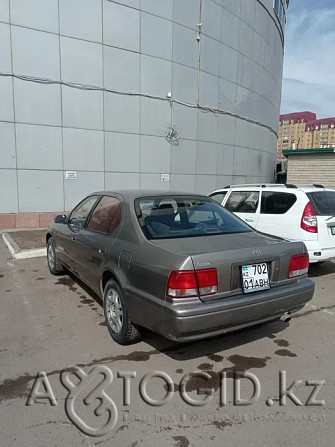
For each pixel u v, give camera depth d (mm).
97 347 3414
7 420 2389
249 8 14406
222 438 2252
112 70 10766
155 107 11719
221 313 2791
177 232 3430
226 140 14109
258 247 3119
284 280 3256
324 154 15977
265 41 15984
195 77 12516
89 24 10234
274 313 3133
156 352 3334
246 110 15031
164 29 11492
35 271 6121
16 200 10016
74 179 10680
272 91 17625
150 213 3596
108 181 11203
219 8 12891
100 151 10945
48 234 5930
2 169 9742
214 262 2834
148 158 11828
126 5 10680
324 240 5539
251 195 6602
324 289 5293
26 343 3480
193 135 12820
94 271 3953
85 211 4730
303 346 3492
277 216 5961
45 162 10227
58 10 9797
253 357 3271
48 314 4211
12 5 9289
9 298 4750
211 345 3490
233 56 13844
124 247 3385
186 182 12891
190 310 2691
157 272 2875
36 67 9750
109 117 10938
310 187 6188
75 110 10406
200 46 12484
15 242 8141
